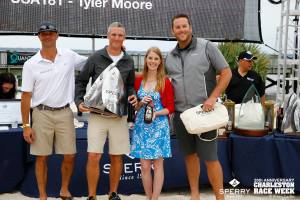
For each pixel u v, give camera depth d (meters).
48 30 3.00
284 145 3.56
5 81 4.02
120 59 3.12
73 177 3.58
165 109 3.10
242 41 5.48
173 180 3.70
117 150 3.20
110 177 3.31
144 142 3.11
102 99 3.03
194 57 3.06
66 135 3.22
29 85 3.10
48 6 5.06
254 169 3.66
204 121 2.95
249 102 3.82
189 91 3.09
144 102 3.09
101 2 5.18
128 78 3.18
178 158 3.72
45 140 3.20
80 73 3.20
